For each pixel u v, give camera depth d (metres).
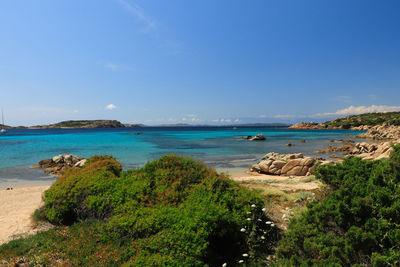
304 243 4.67
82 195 8.30
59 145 44.97
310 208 5.71
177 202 6.86
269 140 60.38
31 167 23.33
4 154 32.44
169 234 5.35
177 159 8.68
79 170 10.54
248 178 17.64
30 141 54.38
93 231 6.89
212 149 39.28
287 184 14.34
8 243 6.79
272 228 6.78
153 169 8.47
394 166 5.23
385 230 4.27
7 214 10.17
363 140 59.12
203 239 5.08
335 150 36.78
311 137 71.94
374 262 3.75
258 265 5.17
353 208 4.71
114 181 8.38
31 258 5.74
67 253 5.91
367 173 5.85
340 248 4.38
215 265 5.31
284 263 4.83
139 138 67.19
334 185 6.31
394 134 58.94
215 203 6.43
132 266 5.07
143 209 6.68
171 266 4.78
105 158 12.02
